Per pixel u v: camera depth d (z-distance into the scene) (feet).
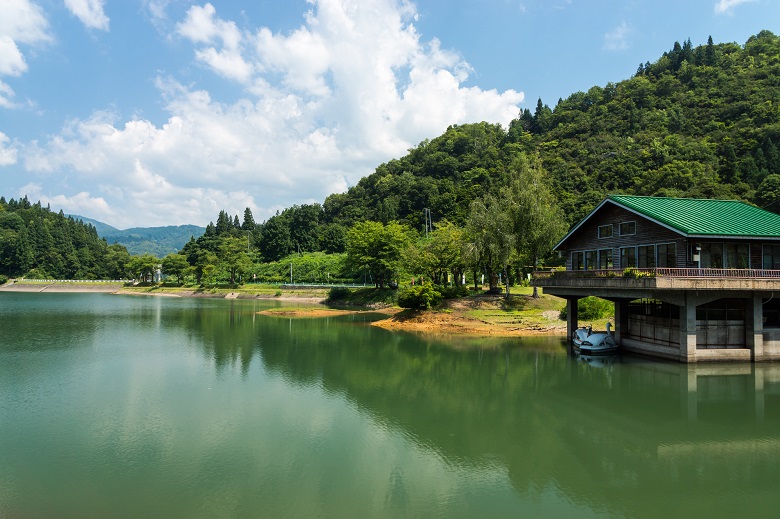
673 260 99.60
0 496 46.32
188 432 64.08
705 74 525.34
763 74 471.62
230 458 55.47
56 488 47.96
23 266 503.61
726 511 44.21
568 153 469.98
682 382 88.17
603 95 615.16
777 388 84.23
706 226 97.86
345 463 54.34
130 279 516.73
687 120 453.17
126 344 135.03
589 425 67.77
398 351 124.47
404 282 274.98
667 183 342.85
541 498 46.60
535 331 154.81
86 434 63.16
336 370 102.17
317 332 161.79
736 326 99.96
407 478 50.72
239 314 228.02
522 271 265.34
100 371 99.96
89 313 228.43
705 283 91.35
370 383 91.09
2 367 103.60
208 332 161.38
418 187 504.02
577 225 128.26
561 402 78.64
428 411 73.97
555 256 280.92
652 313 115.24
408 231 342.64
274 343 137.80
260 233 615.57
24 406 75.36
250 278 431.43
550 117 629.92
